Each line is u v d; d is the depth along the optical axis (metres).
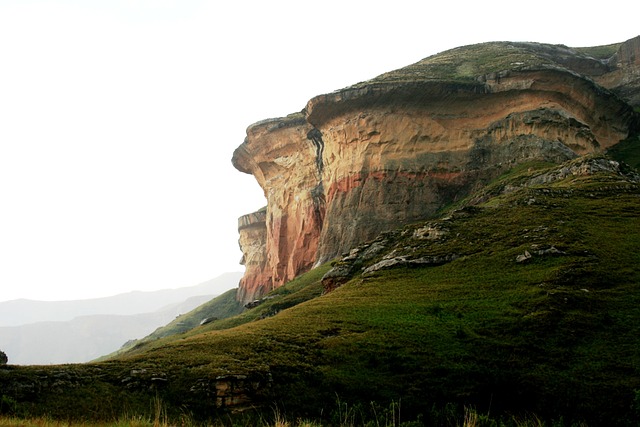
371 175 99.19
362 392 30.30
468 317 38.22
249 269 157.50
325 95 104.00
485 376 30.67
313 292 72.56
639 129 114.88
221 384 29.77
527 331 34.78
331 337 37.09
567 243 46.47
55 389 29.41
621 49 134.50
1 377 29.36
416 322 38.44
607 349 31.88
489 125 98.31
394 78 103.88
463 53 129.50
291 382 31.16
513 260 46.31
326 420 27.86
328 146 108.25
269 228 133.25
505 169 92.75
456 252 51.19
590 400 27.66
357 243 94.94
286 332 38.75
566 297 37.53
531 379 29.91
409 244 57.12
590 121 105.69
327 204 106.75
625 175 68.56
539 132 93.69
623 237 46.97
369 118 100.81
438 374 31.34
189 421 26.34
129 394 29.50
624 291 38.06
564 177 69.38
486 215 59.41
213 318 95.94
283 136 125.50
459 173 96.06
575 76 99.25
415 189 96.25
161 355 34.97
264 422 27.62
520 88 97.69
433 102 99.75
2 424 22.02
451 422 27.05
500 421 25.62
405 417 28.14
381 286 48.41
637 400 25.45
